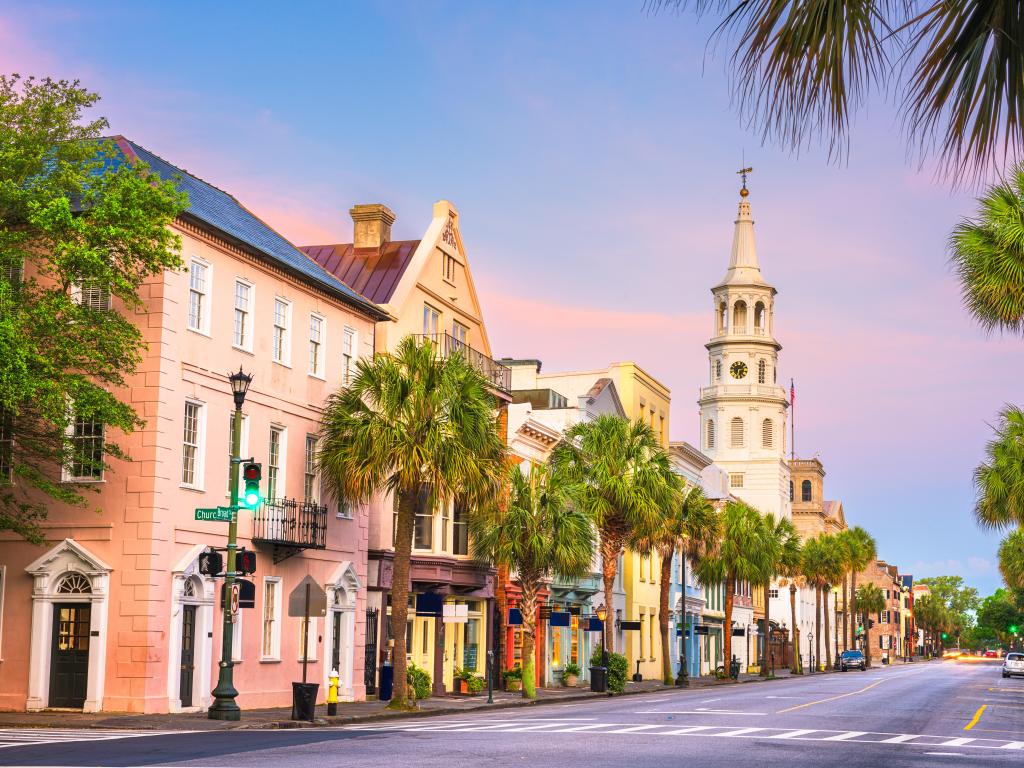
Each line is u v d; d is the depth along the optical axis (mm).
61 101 24109
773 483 110125
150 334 26719
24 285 23734
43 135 23766
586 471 46000
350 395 31328
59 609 26859
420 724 24672
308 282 33000
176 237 23953
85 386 22844
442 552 38688
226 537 28891
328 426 31516
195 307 28344
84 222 22531
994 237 19062
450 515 39219
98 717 24516
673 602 70375
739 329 115000
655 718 27172
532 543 37719
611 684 45469
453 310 42469
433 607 37594
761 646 101125
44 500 27047
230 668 24641
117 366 24297
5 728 21641
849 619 156750
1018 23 4094
